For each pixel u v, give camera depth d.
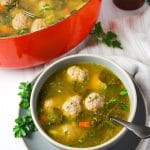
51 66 0.64
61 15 0.73
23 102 0.65
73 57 0.64
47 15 0.73
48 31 0.63
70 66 0.65
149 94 0.68
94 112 0.60
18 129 0.62
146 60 0.73
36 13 0.74
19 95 0.68
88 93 0.63
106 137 0.59
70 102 0.60
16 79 0.73
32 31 0.66
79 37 0.70
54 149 0.61
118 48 0.74
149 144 0.63
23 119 0.63
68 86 0.64
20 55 0.67
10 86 0.72
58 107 0.62
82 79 0.64
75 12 0.64
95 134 0.59
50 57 0.70
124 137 0.61
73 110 0.60
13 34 0.70
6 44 0.63
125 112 0.61
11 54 0.66
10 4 0.75
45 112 0.61
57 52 0.70
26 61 0.69
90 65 0.66
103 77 0.64
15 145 0.66
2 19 0.73
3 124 0.68
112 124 0.60
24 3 0.76
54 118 0.60
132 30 0.76
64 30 0.65
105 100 0.62
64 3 0.75
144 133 0.57
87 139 0.59
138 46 0.74
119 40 0.75
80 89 0.63
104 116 0.60
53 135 0.59
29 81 0.70
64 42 0.68
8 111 0.69
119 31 0.76
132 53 0.74
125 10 0.80
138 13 0.80
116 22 0.77
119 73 0.64
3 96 0.71
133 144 0.61
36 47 0.65
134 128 0.57
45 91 0.63
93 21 0.70
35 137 0.62
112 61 0.64
